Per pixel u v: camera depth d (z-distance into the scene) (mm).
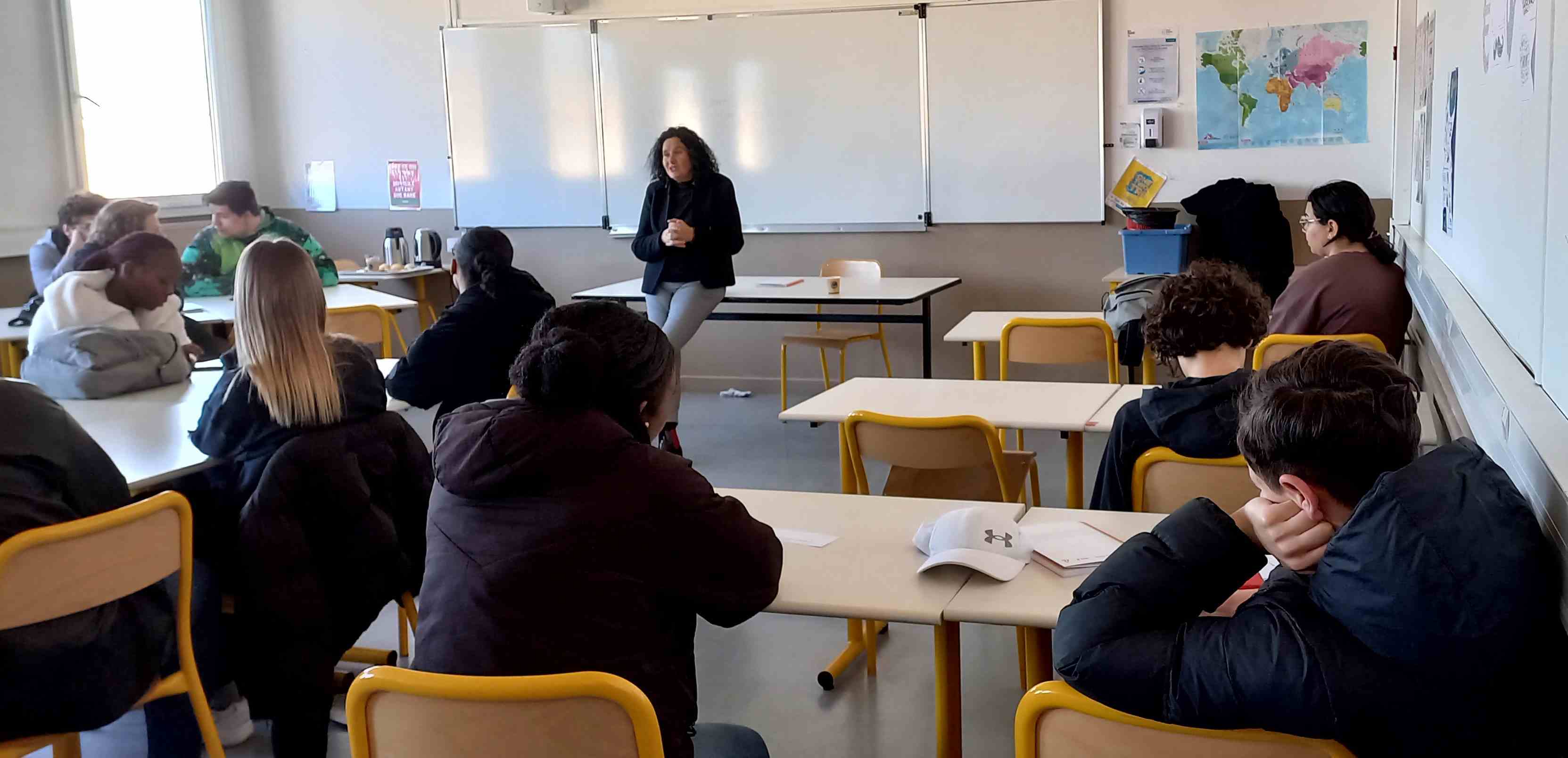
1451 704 1128
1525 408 1669
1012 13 6031
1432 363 3463
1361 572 1149
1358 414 1214
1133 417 2480
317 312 2531
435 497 1631
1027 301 6328
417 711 1438
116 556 2055
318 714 2482
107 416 3092
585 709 1385
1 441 2023
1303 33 5656
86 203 4898
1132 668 1253
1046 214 6180
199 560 2664
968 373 6508
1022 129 6129
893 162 6371
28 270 6059
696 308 5188
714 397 6742
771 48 6438
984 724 2736
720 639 3295
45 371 3303
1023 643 2857
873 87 6320
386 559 2605
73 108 6227
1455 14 3215
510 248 3971
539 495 1533
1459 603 1107
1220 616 1617
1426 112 4199
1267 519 1289
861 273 6301
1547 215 1724
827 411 3193
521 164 6988
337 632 2547
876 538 2088
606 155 6816
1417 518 1136
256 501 2465
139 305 3529
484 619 1514
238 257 5727
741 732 1852
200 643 2551
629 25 6641
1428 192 4070
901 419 2766
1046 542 1985
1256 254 5520
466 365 3816
